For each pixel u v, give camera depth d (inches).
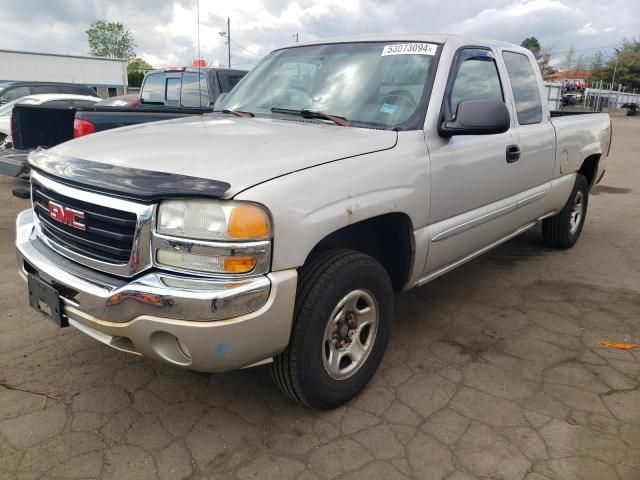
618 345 134.5
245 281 82.4
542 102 168.7
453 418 104.8
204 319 80.7
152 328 83.3
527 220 169.6
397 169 106.4
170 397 110.4
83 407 106.4
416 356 128.2
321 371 98.7
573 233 211.6
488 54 143.6
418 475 90.0
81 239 93.0
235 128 114.8
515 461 93.3
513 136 147.3
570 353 130.4
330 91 130.0
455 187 124.3
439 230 122.5
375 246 120.3
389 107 120.5
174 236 82.3
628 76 2805.1
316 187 90.3
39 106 186.9
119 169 89.8
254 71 155.1
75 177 90.8
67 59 1000.2
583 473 90.7
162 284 82.2
